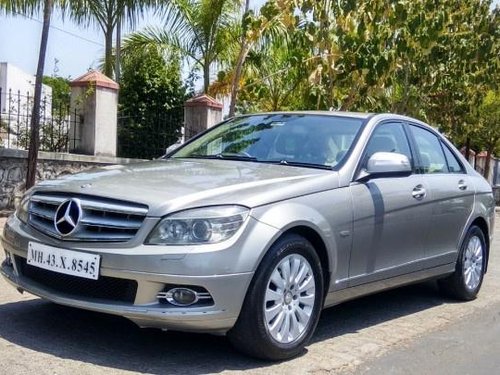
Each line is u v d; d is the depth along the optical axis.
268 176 4.81
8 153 10.82
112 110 12.45
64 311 5.36
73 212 4.32
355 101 11.17
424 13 10.78
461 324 6.09
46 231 4.46
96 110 12.11
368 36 10.46
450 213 6.42
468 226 6.78
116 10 15.86
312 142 5.57
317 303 4.77
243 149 5.70
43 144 12.10
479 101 14.59
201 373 4.23
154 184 4.47
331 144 5.51
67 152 12.34
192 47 16.50
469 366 4.93
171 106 16.36
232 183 4.54
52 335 4.76
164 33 16.50
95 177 4.71
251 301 4.25
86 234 4.26
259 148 5.66
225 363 4.44
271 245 4.34
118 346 4.63
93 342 4.67
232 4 16.05
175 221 4.12
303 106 12.12
